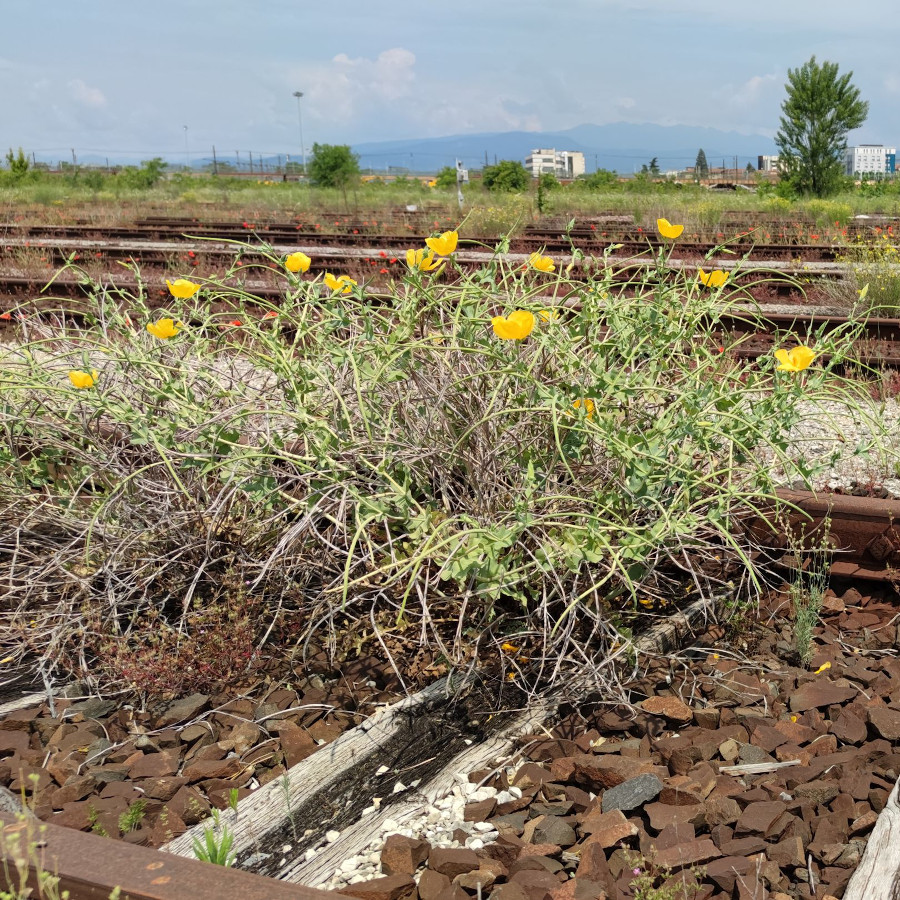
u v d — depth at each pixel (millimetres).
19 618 3457
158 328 3406
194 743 2861
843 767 2561
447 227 19156
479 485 3396
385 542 3457
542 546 3088
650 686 3082
